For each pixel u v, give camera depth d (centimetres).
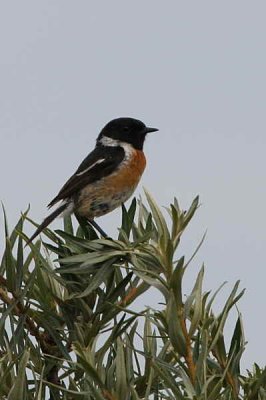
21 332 696
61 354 718
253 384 609
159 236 654
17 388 573
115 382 600
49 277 760
